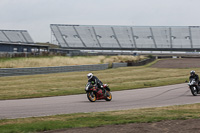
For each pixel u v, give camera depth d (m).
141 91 23.53
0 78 31.06
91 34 143.88
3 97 19.08
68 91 22.64
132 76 37.56
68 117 11.34
